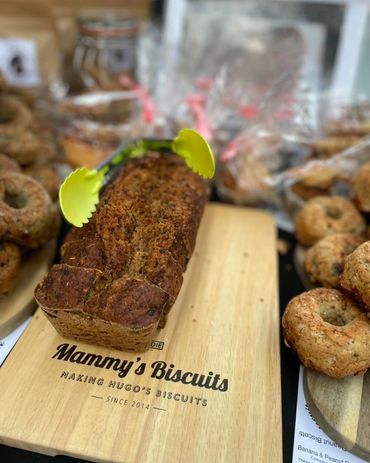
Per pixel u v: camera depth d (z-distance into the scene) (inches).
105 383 11.9
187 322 13.7
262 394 11.8
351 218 16.4
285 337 12.7
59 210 17.6
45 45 21.7
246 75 20.6
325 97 21.7
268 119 19.1
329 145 18.9
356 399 11.7
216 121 19.9
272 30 21.9
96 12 22.0
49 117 21.6
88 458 10.5
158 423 11.0
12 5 20.5
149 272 12.1
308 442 11.2
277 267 16.1
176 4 22.3
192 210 14.3
